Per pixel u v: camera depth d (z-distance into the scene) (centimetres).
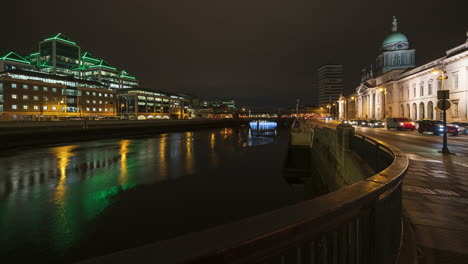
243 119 12212
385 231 237
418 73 5241
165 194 1798
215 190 1953
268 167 2911
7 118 6912
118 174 2300
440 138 2311
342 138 1359
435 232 423
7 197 1645
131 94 10994
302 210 139
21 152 3338
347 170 1194
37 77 7831
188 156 3394
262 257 111
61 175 2212
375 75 8912
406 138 2308
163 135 6600
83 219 1341
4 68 11406
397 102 6450
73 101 8806
